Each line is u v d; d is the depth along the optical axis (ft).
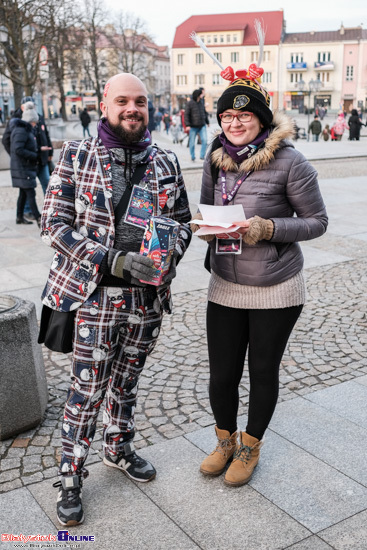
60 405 11.06
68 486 7.95
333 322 15.25
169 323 15.29
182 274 19.47
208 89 255.09
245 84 7.66
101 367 7.79
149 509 8.13
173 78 258.98
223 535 7.58
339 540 7.45
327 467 9.07
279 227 7.64
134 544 7.45
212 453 9.06
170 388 11.76
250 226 7.47
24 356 9.78
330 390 11.61
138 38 202.49
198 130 50.14
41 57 58.13
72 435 7.96
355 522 7.79
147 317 7.91
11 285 18.02
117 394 8.63
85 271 7.32
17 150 24.91
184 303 16.76
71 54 118.73
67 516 7.74
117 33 204.95
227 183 8.16
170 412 10.82
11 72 58.65
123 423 8.77
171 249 7.28
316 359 13.07
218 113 7.93
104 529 7.73
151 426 10.35
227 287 8.37
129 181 7.54
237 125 7.74
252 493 8.45
